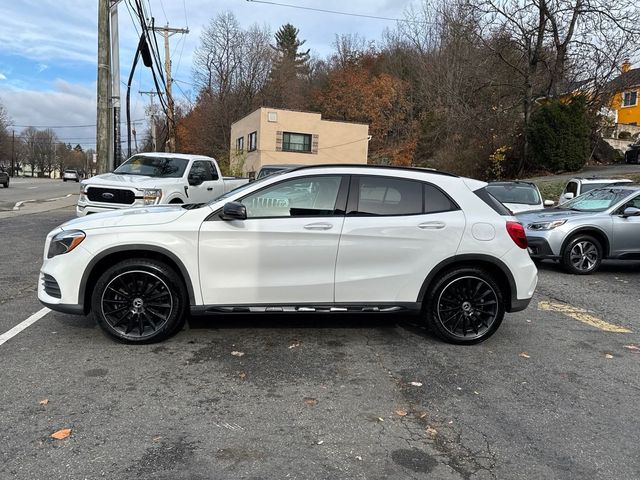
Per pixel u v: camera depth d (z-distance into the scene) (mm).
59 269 4656
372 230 4855
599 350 5129
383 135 47375
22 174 117000
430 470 2980
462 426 3508
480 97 31609
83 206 9773
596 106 27984
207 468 2932
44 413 3504
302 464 3004
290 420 3520
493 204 5191
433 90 40281
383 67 52438
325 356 4711
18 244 10227
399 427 3469
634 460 3141
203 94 57125
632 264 10609
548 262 10586
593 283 8492
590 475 2975
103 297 4688
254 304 4816
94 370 4230
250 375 4234
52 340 4887
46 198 23781
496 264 5023
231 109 54969
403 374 4359
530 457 3146
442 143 38500
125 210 5270
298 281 4820
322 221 4828
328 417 3578
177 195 10508
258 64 56750
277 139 34938
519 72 27453
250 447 3170
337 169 4988
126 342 4793
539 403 3887
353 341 5145
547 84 28047
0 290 6668
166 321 4801
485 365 4621
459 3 30953
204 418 3506
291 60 64438
